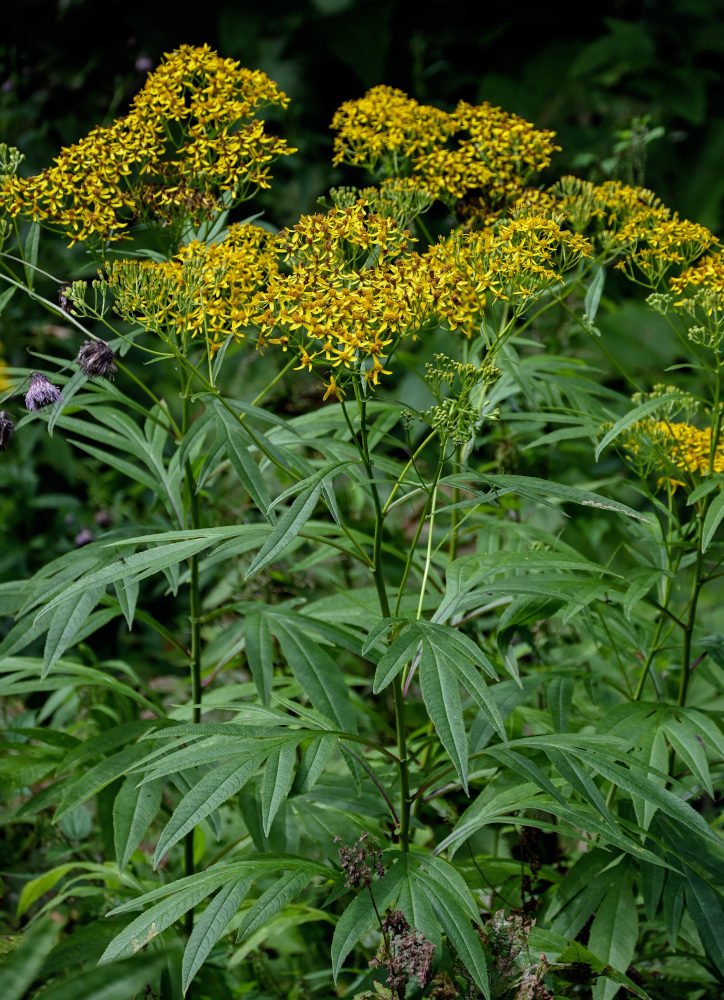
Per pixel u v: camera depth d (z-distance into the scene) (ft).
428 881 5.52
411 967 5.04
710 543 6.95
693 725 6.58
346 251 6.53
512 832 8.43
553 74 17.66
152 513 14.60
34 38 19.22
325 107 18.10
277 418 6.52
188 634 13.55
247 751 5.59
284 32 17.80
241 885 5.41
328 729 6.19
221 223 7.51
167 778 7.48
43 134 18.45
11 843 9.66
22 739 9.34
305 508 5.25
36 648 13.70
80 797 6.40
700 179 17.46
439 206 15.19
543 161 8.38
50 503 14.96
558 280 6.66
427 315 5.71
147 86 7.36
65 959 6.58
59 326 16.52
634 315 15.79
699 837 6.68
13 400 13.70
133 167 8.50
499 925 5.58
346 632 7.12
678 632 8.23
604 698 9.29
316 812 7.24
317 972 8.23
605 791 7.14
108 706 9.28
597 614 7.88
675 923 6.23
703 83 17.40
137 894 7.53
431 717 5.09
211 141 7.23
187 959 5.07
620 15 18.01
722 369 6.71
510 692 6.84
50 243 16.96
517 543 7.92
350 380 5.76
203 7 18.34
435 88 18.08
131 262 6.29
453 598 6.10
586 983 5.63
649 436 7.48
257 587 10.61
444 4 17.92
